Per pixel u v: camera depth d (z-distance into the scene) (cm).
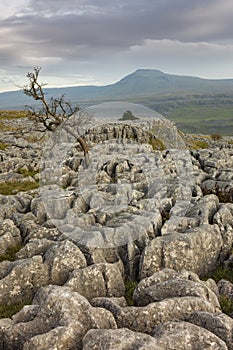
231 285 1452
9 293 1463
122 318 1123
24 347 991
